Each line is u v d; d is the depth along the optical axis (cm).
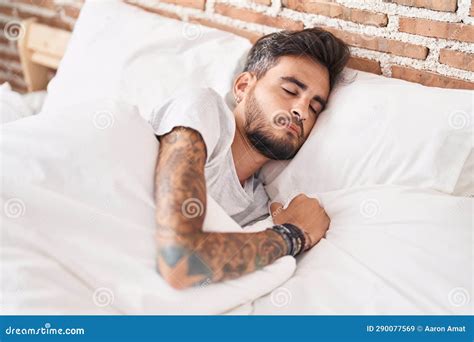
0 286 89
